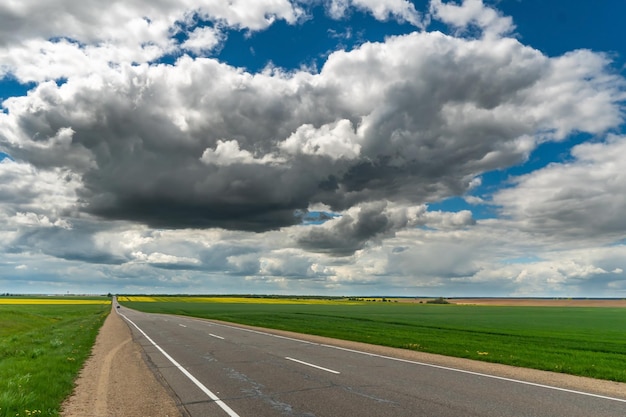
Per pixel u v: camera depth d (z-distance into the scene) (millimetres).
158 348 21000
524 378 12492
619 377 13008
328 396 10133
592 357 18938
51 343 22312
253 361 16172
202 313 73062
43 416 8508
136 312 78625
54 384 11469
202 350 19969
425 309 100062
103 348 21547
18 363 14969
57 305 120812
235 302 157625
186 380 12406
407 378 12414
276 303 151000
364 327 38688
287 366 14867
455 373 13297
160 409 9180
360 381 11961
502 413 8555
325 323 44688
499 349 20703
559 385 11438
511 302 176625
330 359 16625
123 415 8773
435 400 9664
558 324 48750
